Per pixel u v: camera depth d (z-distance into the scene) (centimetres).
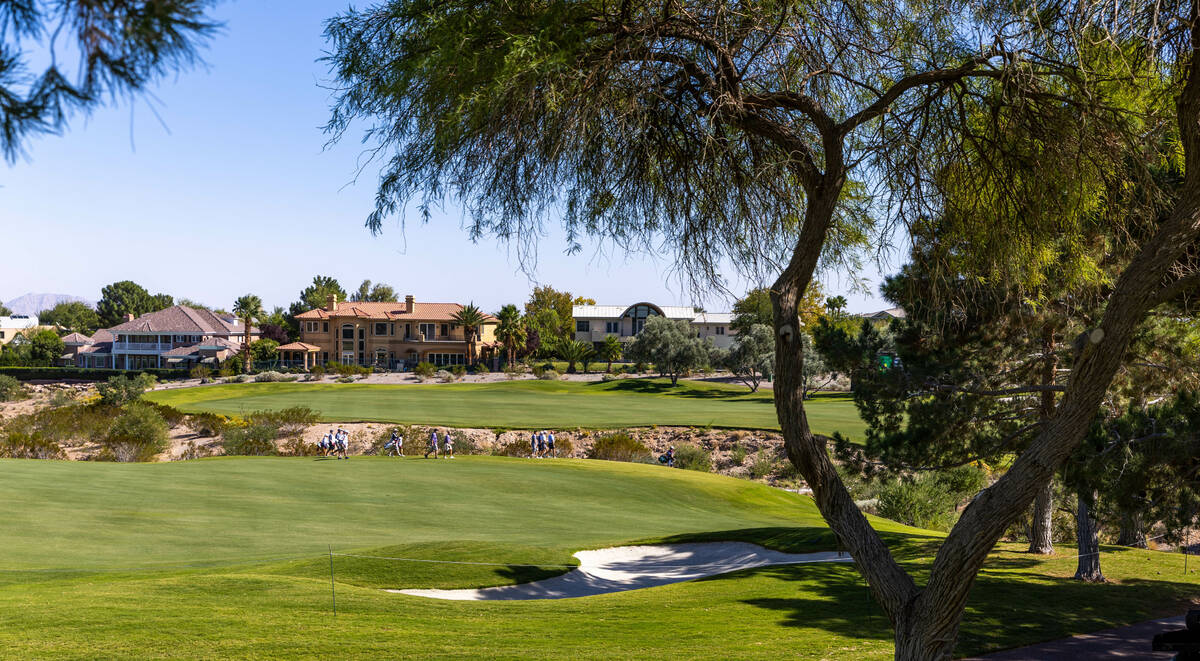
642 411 6281
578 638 1186
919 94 697
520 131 532
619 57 544
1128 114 629
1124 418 1303
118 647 1052
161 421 5153
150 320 11838
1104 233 745
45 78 223
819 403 7088
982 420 1748
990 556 2017
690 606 1456
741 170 662
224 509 2617
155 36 215
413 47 547
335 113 566
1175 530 1379
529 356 12150
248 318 10356
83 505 2512
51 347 12669
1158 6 511
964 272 729
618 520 2784
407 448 4762
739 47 606
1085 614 1385
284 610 1298
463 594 1634
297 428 5281
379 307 11550
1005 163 672
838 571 1797
